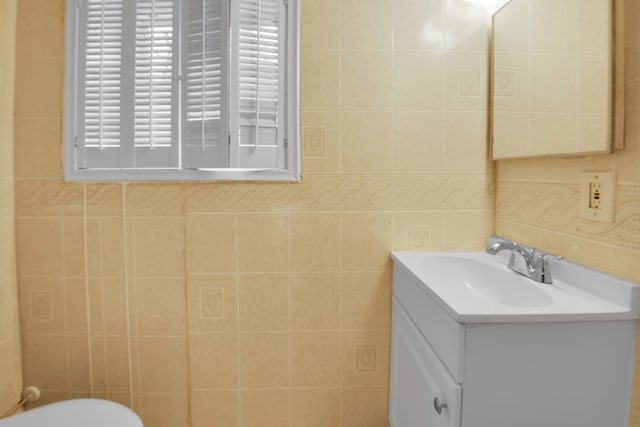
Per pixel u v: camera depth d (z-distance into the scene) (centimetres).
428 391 102
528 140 120
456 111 145
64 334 148
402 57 143
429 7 143
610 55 87
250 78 145
